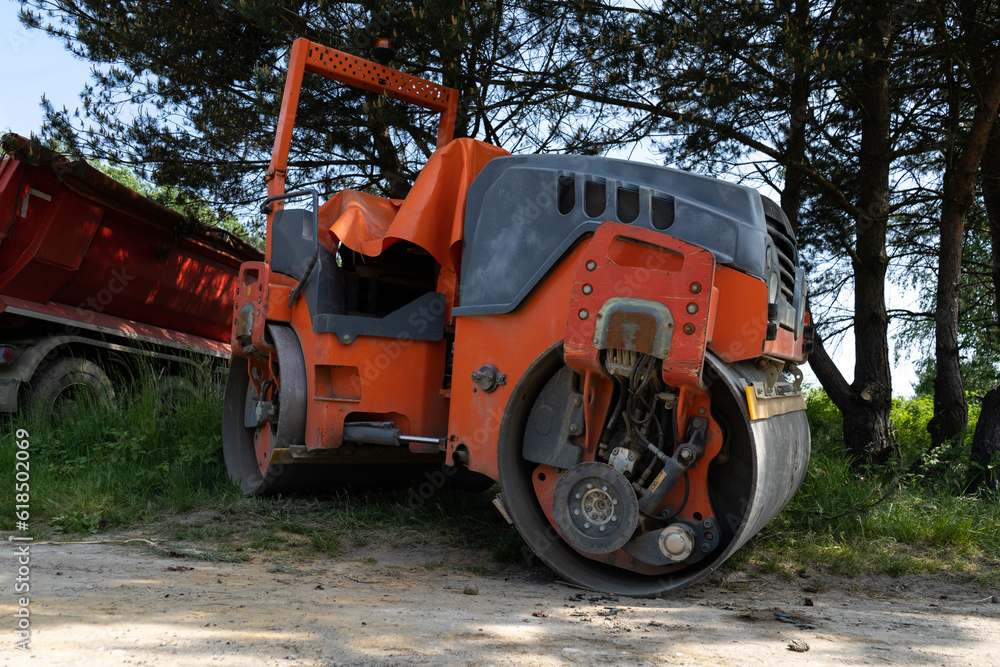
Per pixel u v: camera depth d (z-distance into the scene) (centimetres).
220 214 929
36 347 751
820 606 366
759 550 464
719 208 381
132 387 846
